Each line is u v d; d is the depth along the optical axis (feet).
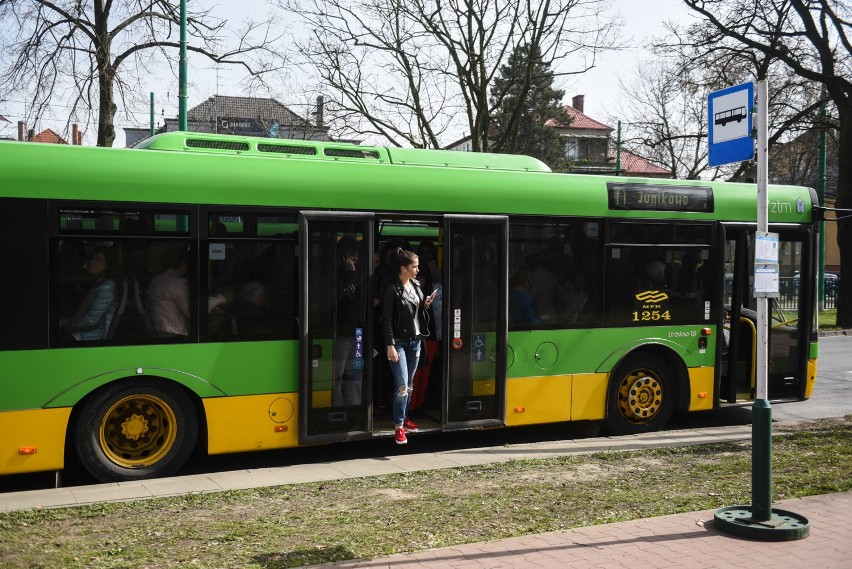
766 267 18.57
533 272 29.99
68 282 23.29
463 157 29.89
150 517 19.58
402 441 27.27
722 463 26.00
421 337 28.12
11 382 22.56
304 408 26.08
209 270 25.04
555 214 30.27
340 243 26.81
